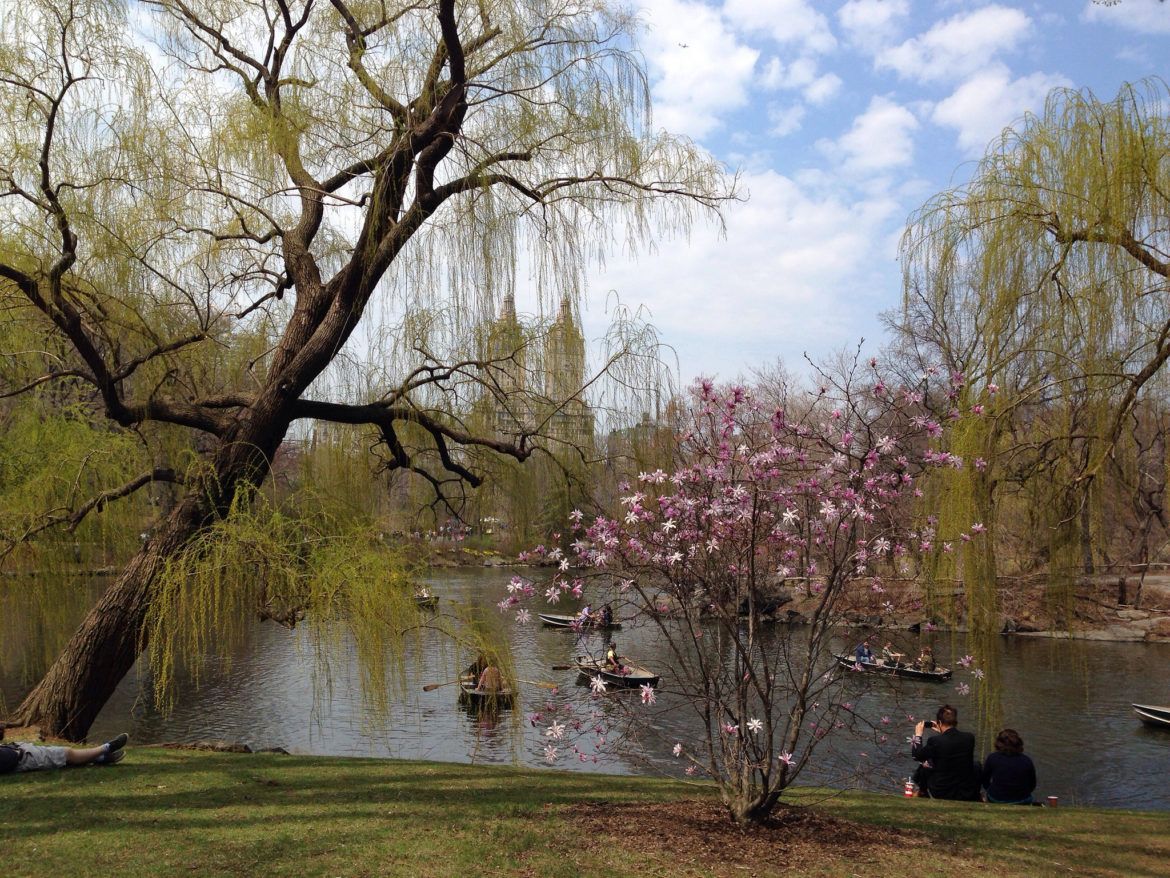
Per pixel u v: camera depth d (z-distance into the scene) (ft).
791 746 17.38
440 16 25.07
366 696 23.86
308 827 16.24
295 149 29.53
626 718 20.18
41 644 29.76
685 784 23.45
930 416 18.61
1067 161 23.22
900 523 17.48
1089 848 17.57
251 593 23.54
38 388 29.76
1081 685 64.69
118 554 31.09
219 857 14.20
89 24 26.55
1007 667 70.44
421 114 27.99
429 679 55.47
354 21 29.96
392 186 28.14
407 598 23.70
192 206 29.73
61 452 28.76
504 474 31.19
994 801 25.59
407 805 18.40
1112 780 43.47
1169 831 19.38
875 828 18.21
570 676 54.19
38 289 25.80
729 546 17.69
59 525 28.48
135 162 27.48
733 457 17.34
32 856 13.93
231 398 28.76
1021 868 15.79
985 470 23.76
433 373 29.43
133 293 28.17
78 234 26.27
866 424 17.21
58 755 21.01
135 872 13.33
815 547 17.75
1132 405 23.13
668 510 17.02
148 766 21.90
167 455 31.50
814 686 37.83
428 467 32.89
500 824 16.94
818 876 14.62
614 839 16.16
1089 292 22.93
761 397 21.75
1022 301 23.90
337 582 22.66
